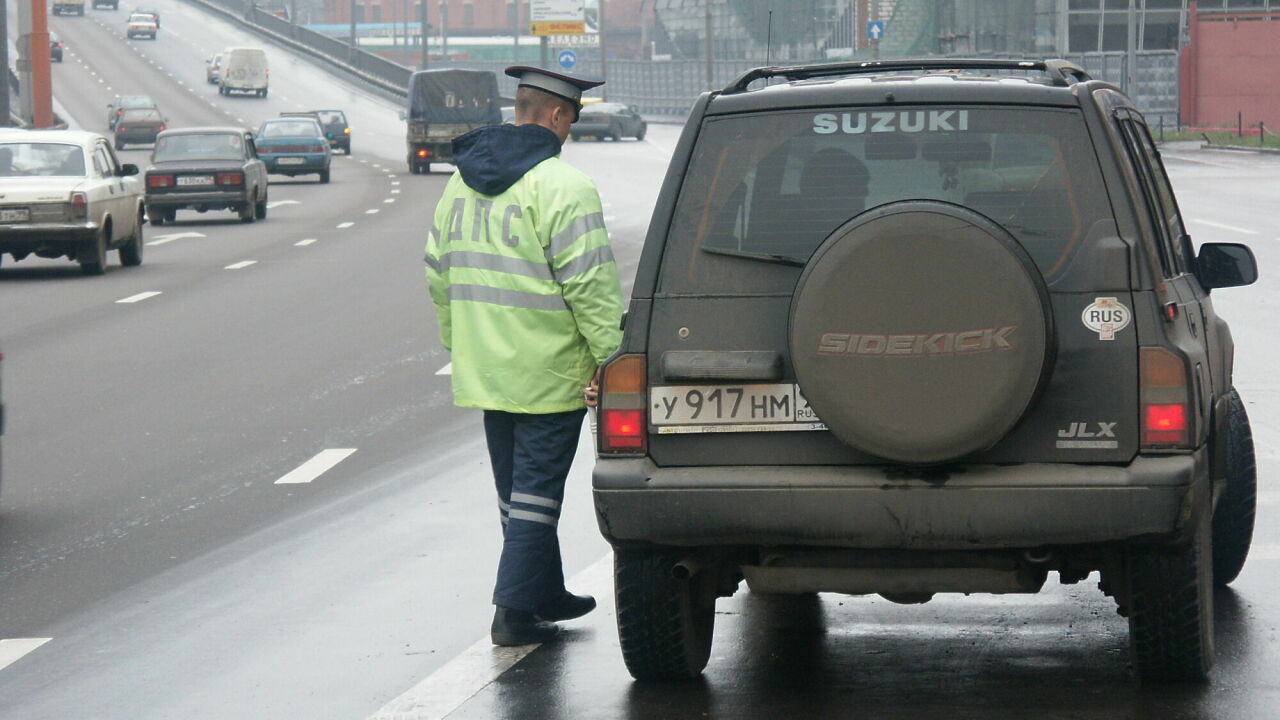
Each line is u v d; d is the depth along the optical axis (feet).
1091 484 42.88
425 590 61.72
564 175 53.21
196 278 195.42
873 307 41.96
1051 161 44.24
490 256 53.36
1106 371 43.45
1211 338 53.36
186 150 295.07
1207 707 45.80
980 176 44.52
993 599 59.31
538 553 54.19
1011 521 43.09
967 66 50.90
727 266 45.24
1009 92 44.73
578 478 82.94
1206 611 45.80
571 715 46.57
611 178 399.85
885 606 58.59
